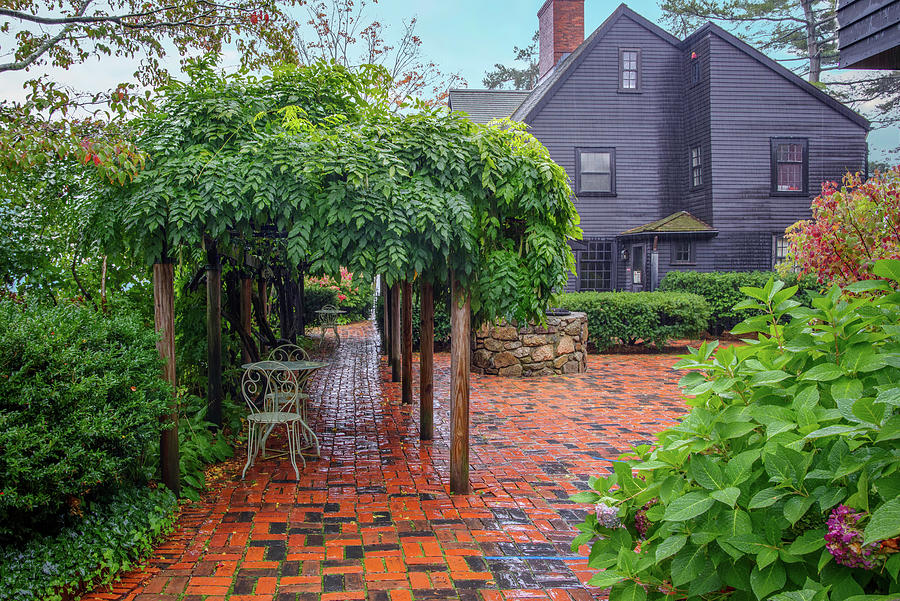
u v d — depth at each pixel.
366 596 3.00
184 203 3.83
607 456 5.45
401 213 4.01
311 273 4.18
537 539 3.69
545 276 4.52
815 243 5.98
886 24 4.32
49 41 5.21
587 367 10.65
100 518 3.34
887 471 1.48
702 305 12.59
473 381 9.31
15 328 3.13
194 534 3.75
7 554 2.90
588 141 16.88
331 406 7.71
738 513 1.72
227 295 7.07
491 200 4.51
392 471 5.06
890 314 1.91
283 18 6.28
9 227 5.14
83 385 3.09
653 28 16.94
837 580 1.54
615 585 2.02
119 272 5.85
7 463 2.75
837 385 1.76
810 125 16.27
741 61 16.03
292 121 4.21
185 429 5.20
